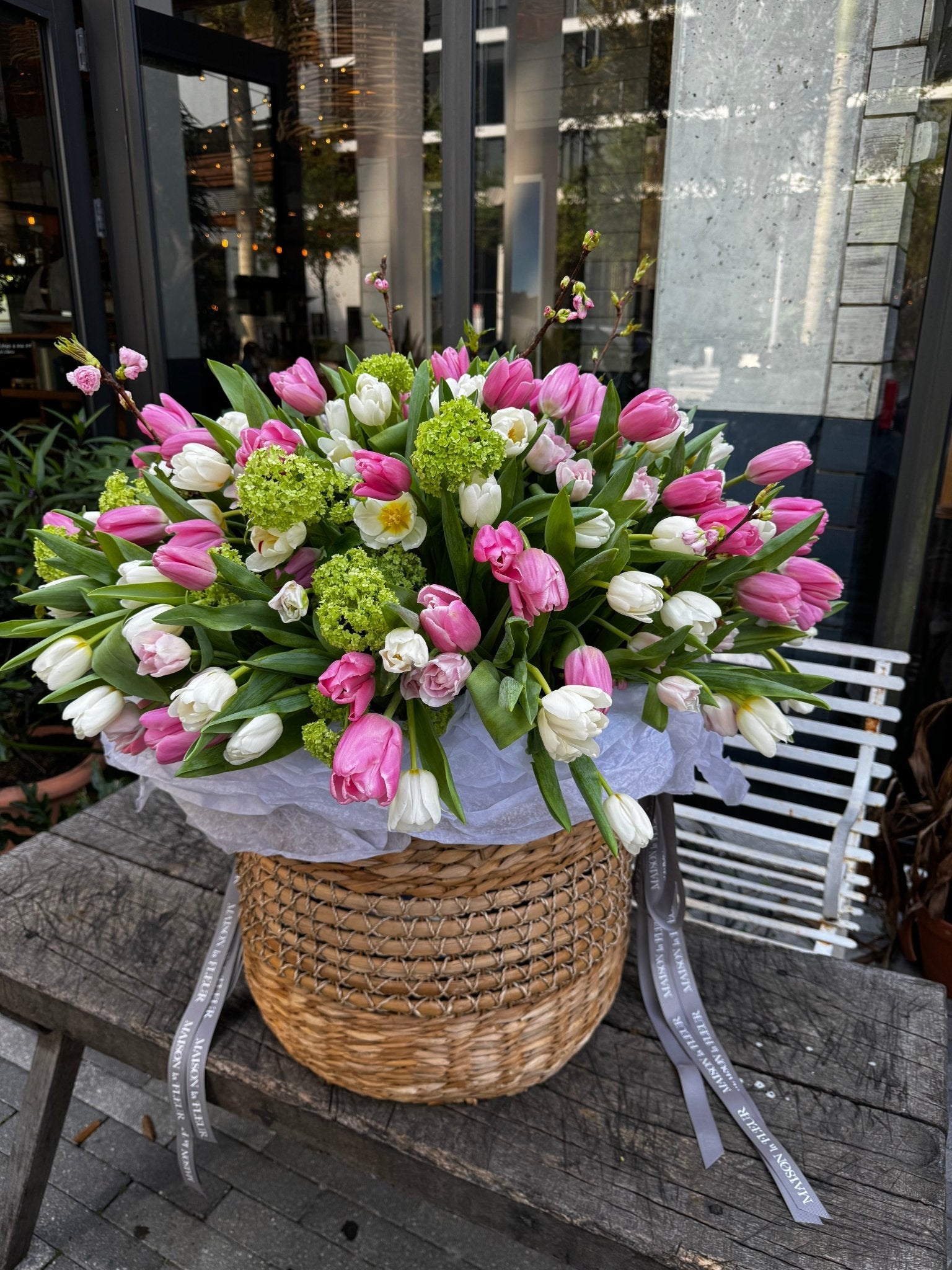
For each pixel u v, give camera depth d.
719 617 0.67
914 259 1.93
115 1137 1.50
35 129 2.63
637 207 2.27
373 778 0.54
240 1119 1.54
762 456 0.78
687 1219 0.76
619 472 0.65
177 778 0.71
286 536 0.61
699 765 0.88
